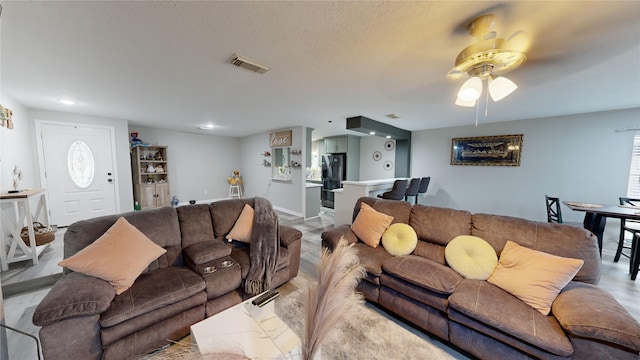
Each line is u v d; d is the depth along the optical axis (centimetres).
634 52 163
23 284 219
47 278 230
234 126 521
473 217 204
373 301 197
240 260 198
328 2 118
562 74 204
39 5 118
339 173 643
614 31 139
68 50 167
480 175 467
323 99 292
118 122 438
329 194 654
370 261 199
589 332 108
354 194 389
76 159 401
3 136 269
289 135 530
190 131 614
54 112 374
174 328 149
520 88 241
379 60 183
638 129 322
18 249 285
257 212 236
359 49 166
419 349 155
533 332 121
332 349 153
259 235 211
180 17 131
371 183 398
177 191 619
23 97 288
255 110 357
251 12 126
